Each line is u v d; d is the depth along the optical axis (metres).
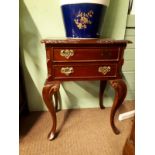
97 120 1.27
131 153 0.74
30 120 1.27
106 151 0.97
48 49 0.88
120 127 1.19
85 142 1.04
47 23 1.20
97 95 1.42
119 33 1.28
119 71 0.97
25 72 1.30
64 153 0.95
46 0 1.15
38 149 0.98
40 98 1.38
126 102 1.49
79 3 0.90
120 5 1.21
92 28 0.97
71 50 0.89
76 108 1.44
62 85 1.36
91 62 0.93
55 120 1.04
